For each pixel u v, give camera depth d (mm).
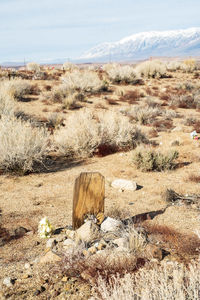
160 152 10250
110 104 23109
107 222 5074
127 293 2727
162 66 38906
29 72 36219
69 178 9016
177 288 2635
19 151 9305
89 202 5246
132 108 20578
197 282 2758
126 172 9570
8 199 7215
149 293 2621
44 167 10219
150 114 19219
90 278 3533
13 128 10180
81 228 4902
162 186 8164
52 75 33875
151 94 27609
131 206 6668
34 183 8586
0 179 8922
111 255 3898
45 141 10688
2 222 5738
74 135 11750
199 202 6594
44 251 4469
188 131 15766
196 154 11422
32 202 6988
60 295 3291
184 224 5453
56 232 5215
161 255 3967
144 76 38156
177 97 25859
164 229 4930
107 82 29453
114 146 12383
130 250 4090
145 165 9672
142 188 8102
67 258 3924
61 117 17078
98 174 5246
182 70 46969
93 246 4383
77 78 26234
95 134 11797
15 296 3324
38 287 3475
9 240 4910
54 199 7227
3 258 4281
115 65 43188
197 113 21922
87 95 25547
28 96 23469
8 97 17250
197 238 4500
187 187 7984
